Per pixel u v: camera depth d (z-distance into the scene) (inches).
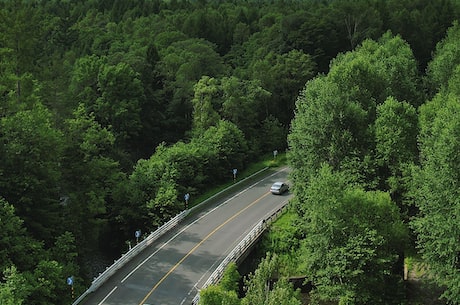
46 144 1664.6
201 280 1584.6
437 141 1528.1
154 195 2060.8
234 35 4033.0
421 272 1635.1
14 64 2121.1
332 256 1476.4
